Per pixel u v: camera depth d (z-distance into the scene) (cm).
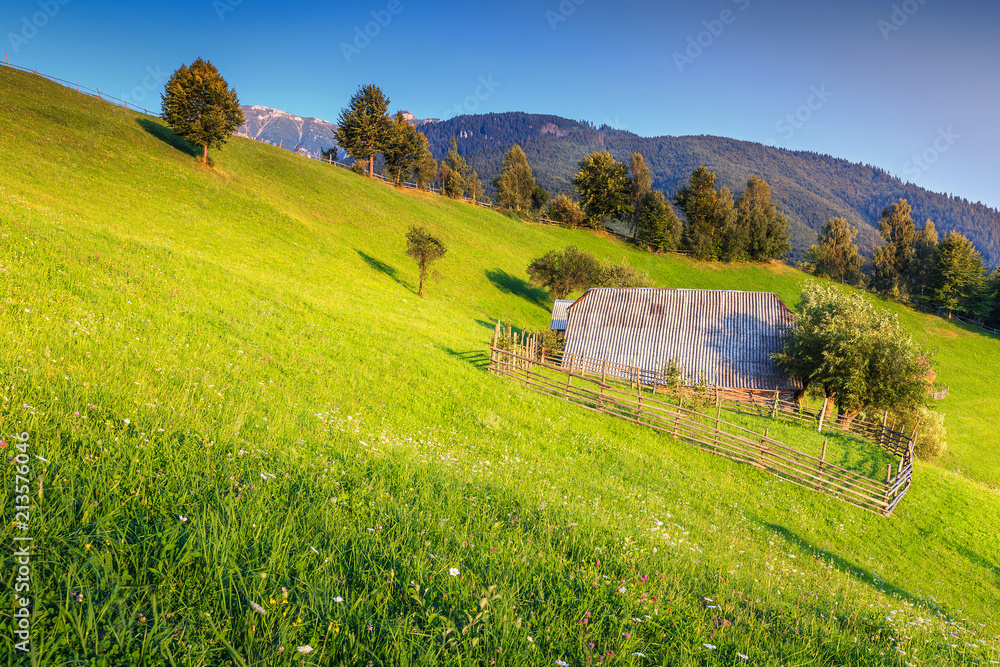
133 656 280
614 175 10325
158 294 1739
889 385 2828
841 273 9925
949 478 2461
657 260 9712
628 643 375
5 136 3969
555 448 1659
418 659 315
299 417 1021
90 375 789
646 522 942
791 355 3300
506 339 3144
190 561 364
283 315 2138
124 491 432
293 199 6078
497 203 11006
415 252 4950
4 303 1102
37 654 260
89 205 3494
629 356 3912
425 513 570
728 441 2033
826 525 1598
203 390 952
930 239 9738
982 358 7606
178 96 5209
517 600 413
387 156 9050
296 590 367
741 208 10600
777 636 470
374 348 2153
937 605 1121
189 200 4509
